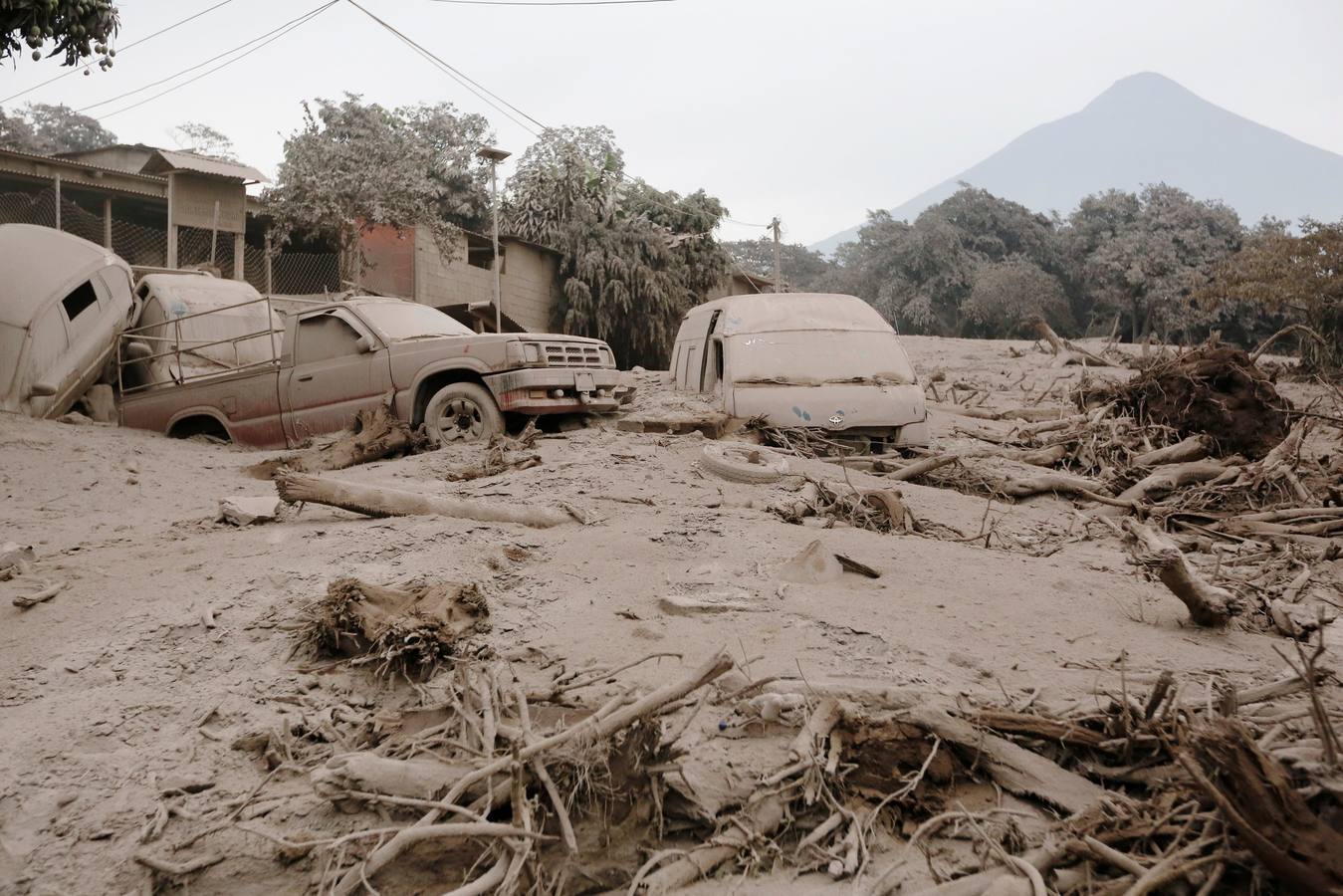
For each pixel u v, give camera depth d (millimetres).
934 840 3354
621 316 34469
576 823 3432
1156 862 3025
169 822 3496
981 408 16250
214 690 4352
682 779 3520
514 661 4566
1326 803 3170
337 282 29641
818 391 10828
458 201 34594
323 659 4645
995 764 3619
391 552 5969
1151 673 4551
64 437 10836
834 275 87750
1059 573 6434
